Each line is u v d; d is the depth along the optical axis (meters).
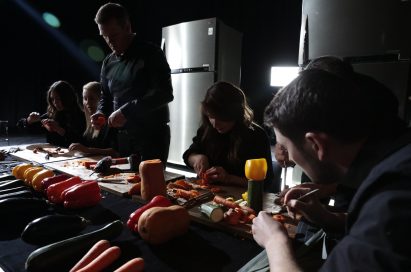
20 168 1.43
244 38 6.38
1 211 0.99
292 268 0.60
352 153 0.52
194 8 6.40
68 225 0.92
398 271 0.37
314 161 0.55
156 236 0.86
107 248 0.79
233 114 1.59
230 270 0.76
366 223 0.42
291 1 5.80
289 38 5.96
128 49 2.09
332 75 0.52
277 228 0.75
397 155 0.46
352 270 0.41
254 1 6.12
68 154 2.11
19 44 7.43
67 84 2.79
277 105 0.56
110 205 1.19
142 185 1.20
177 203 1.18
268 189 1.63
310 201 0.93
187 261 0.80
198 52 4.13
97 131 2.58
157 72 2.04
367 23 2.38
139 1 6.87
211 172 1.51
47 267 0.74
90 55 7.57
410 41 2.23
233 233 0.96
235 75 4.64
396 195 0.40
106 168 1.59
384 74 2.34
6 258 0.80
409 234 0.38
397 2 2.25
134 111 1.88
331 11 2.53
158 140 2.21
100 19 1.95
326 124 0.49
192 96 4.22
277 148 1.57
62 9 7.08
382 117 0.52
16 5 6.98
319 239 0.84
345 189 1.07
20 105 7.82
